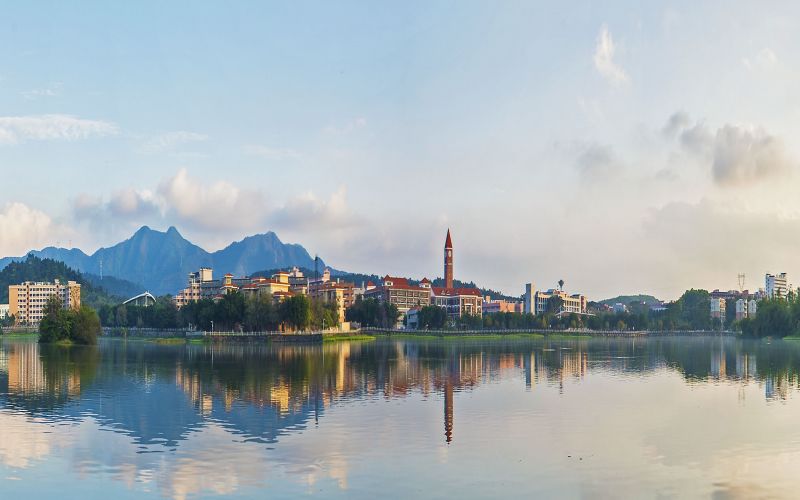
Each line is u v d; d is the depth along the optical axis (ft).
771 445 216.74
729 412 277.64
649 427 244.83
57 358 584.40
